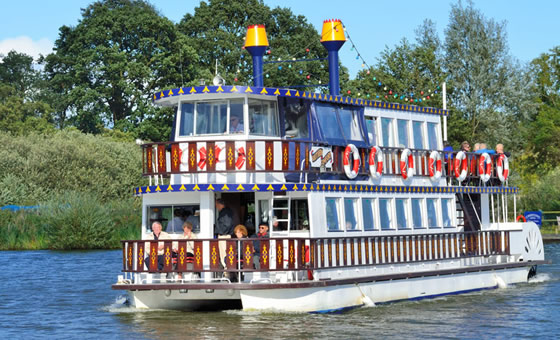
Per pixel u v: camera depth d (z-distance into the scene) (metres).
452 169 28.89
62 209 58.28
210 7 90.69
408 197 26.83
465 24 65.31
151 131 87.94
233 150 23.02
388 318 22.59
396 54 62.34
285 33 88.56
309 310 22.66
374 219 25.52
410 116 27.98
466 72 65.31
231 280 23.06
